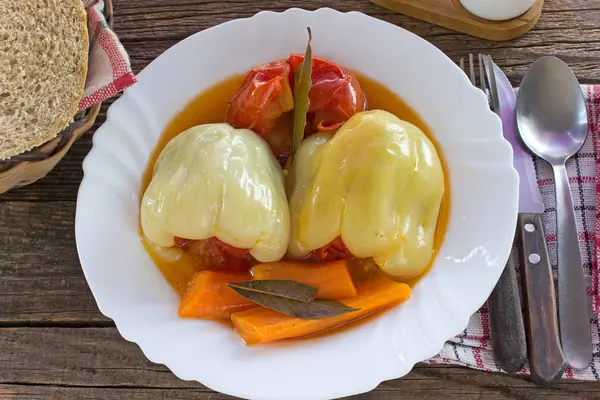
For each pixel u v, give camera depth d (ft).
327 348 1.44
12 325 1.60
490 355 1.50
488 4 1.71
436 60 1.61
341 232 1.49
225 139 1.49
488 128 1.54
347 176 1.48
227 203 1.45
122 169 1.57
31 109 1.53
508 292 1.50
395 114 1.64
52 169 1.68
